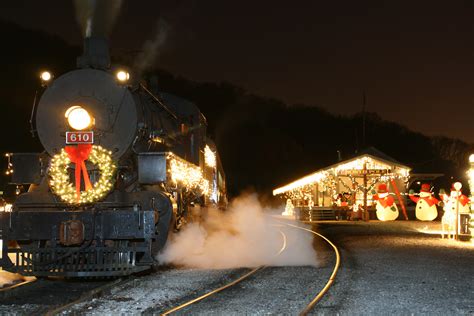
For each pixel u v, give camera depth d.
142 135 11.49
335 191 35.47
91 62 11.54
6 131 46.97
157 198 10.95
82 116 11.07
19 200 10.98
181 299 8.59
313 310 7.67
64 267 10.09
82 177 11.04
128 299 8.55
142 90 12.23
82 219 10.22
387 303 8.24
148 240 10.25
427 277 10.68
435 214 22.86
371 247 16.23
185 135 15.83
